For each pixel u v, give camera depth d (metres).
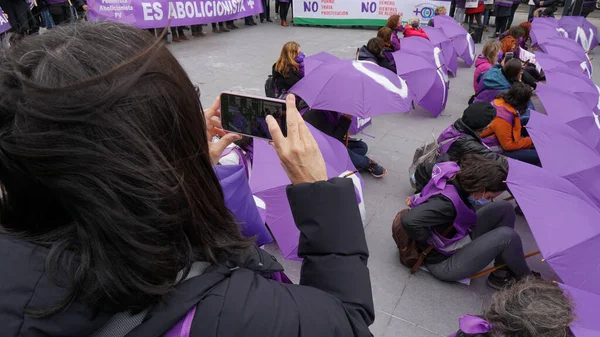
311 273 0.72
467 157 2.87
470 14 12.36
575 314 1.71
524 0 18.73
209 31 10.93
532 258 3.53
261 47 9.62
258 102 1.00
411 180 4.00
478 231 3.21
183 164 0.56
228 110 1.06
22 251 0.53
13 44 0.53
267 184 2.53
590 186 3.21
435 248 3.07
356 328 0.65
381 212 3.98
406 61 6.00
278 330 0.57
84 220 0.50
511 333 1.63
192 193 0.57
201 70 7.71
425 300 3.01
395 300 3.01
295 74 5.15
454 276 3.01
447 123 6.07
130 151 0.49
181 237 0.56
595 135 4.31
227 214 0.66
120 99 0.49
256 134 1.04
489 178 2.65
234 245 0.65
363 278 0.71
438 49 6.95
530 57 6.89
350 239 0.72
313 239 0.72
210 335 0.55
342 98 3.71
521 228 3.91
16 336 0.49
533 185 2.62
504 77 5.40
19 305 0.49
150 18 8.72
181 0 9.33
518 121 4.18
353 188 0.76
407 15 12.41
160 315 0.54
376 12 12.36
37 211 0.55
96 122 0.47
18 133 0.48
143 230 0.50
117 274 0.51
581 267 2.33
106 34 0.54
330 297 0.67
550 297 1.68
